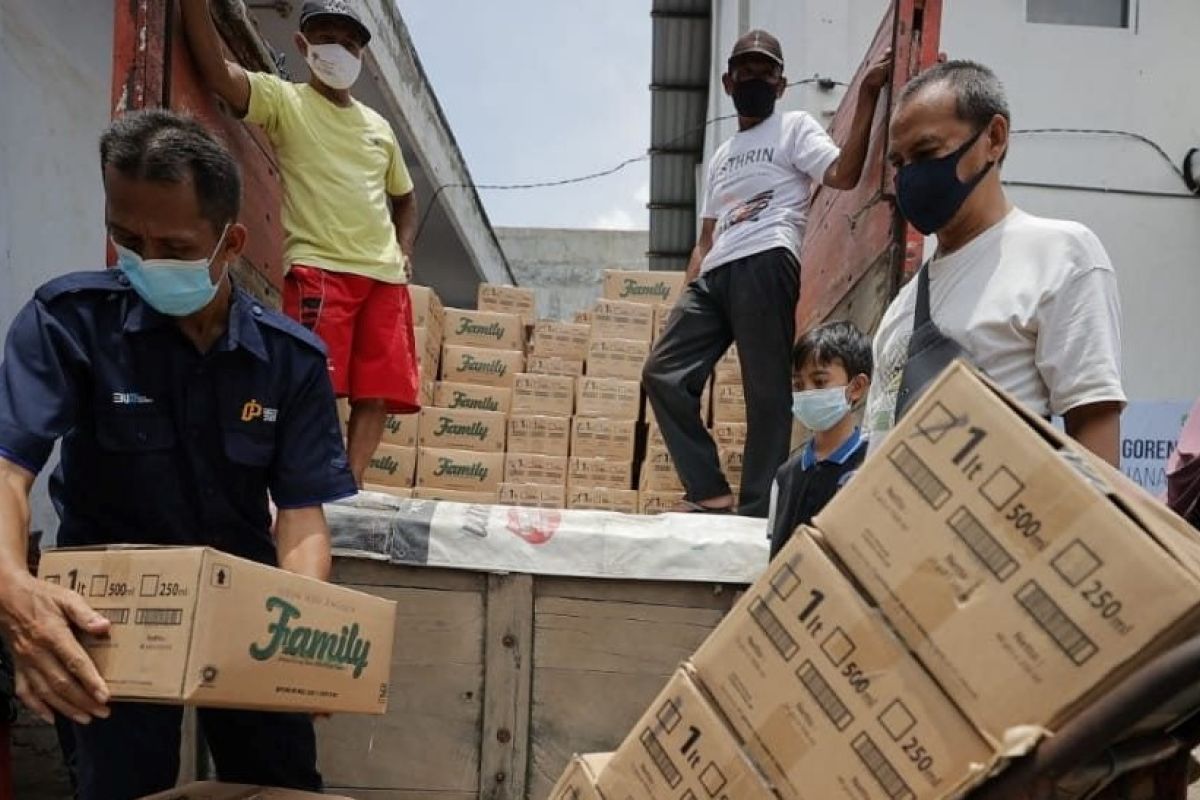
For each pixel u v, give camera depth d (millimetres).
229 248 1599
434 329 4520
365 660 1602
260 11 5996
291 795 1641
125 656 1285
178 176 1468
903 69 2844
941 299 1756
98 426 1616
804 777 1123
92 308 1618
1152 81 5863
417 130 7473
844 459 2301
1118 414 1590
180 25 2607
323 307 2830
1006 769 961
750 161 3453
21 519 1425
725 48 8742
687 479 3406
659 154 11250
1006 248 1698
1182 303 5805
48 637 1290
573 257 13758
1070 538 974
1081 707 948
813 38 5875
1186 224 5836
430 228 9211
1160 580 919
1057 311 1615
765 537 2428
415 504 2449
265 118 2871
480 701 2320
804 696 1135
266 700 1387
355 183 2973
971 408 1064
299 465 1755
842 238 3562
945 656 1032
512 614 2338
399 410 3133
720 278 3379
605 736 2316
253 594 1359
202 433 1664
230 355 1676
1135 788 1104
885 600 1088
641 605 2365
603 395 4426
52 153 4078
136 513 1662
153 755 1635
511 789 2281
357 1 5867
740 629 1207
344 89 3033
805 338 2480
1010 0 5824
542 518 2410
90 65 4379
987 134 1689
